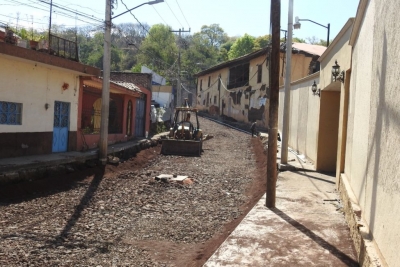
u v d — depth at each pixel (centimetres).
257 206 838
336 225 698
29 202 971
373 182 519
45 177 1205
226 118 4475
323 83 1294
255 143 2584
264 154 1981
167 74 5419
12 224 780
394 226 383
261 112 3528
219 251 569
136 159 1853
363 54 700
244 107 3975
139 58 5897
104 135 1541
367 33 655
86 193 1126
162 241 750
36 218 840
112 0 1519
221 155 2242
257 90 3638
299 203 862
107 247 692
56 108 1551
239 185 1382
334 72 1055
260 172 1611
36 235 721
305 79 1659
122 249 689
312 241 612
